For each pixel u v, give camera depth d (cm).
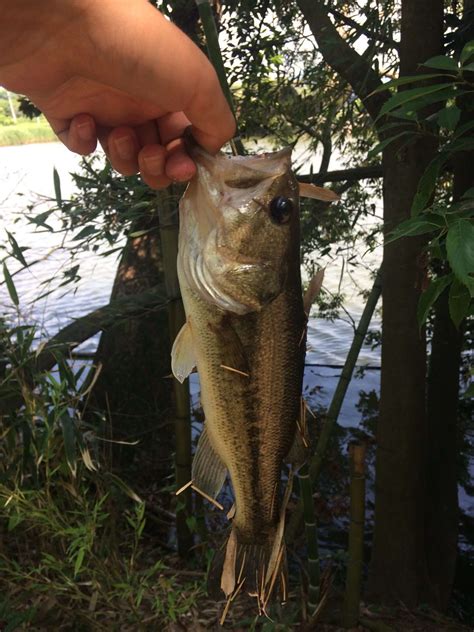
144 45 22
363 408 129
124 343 107
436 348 86
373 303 78
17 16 21
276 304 28
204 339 28
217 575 37
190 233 28
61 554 59
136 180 62
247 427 29
